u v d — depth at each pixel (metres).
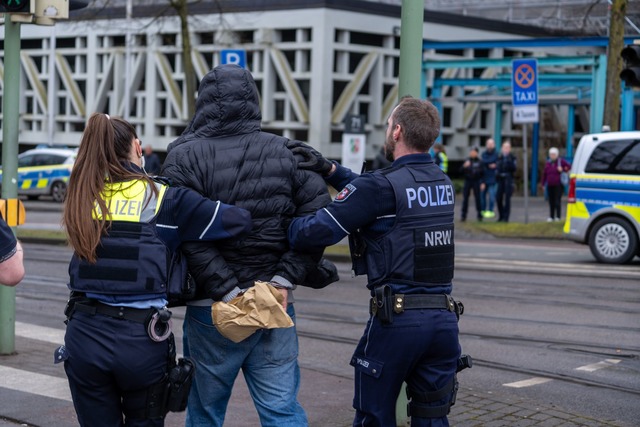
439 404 4.20
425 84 31.66
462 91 36.62
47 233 19.81
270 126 36.53
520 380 7.45
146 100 40.00
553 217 23.98
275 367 4.22
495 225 22.64
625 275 14.11
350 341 8.91
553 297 11.82
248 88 4.18
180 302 4.14
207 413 4.28
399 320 4.06
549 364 8.05
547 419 6.09
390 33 37.09
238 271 4.11
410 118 4.21
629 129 24.33
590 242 15.85
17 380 6.84
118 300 3.77
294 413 4.23
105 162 3.85
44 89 43.66
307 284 4.40
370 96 37.16
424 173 4.21
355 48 36.09
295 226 4.10
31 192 32.06
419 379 4.20
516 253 17.75
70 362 3.81
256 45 36.19
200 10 37.28
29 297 11.59
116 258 3.77
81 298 3.82
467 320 10.14
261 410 4.23
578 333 9.46
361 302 11.41
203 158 4.11
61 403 6.24
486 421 5.99
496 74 38.84
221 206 3.93
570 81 29.55
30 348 8.02
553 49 41.50
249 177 4.11
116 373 3.76
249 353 4.20
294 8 35.56
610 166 15.62
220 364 4.19
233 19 36.69
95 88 41.78
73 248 3.80
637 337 9.30
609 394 7.06
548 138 39.00
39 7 7.14
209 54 37.84
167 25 38.34
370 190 4.06
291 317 4.29
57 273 14.08
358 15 35.97
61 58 42.78
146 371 3.79
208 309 4.14
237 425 5.86
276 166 4.14
